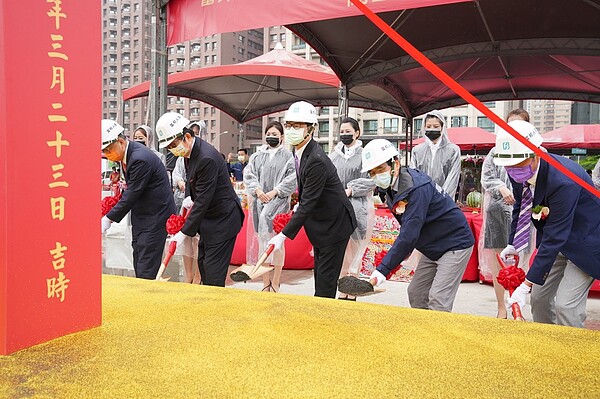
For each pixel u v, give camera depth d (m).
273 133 4.85
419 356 0.75
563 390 0.63
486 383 0.65
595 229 2.12
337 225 2.85
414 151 4.43
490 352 0.78
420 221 2.40
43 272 0.78
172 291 1.20
